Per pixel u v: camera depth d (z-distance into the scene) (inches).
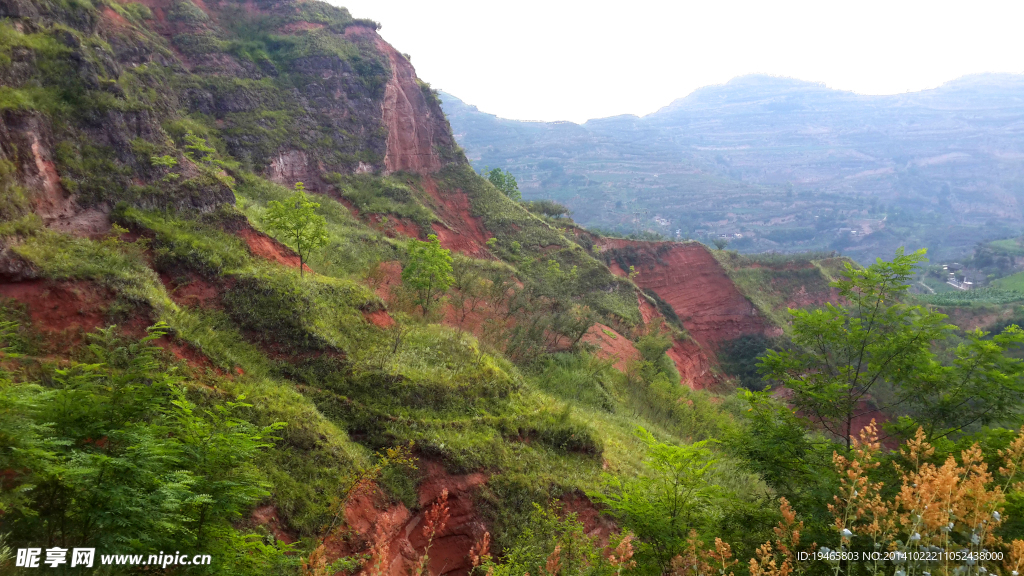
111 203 597.9
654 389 1208.8
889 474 338.3
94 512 231.1
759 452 392.5
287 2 1900.8
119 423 287.6
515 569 436.1
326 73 1724.9
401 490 505.0
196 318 547.8
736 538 319.0
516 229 1925.4
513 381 737.6
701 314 2615.7
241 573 275.1
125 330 474.0
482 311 1120.2
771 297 2847.0
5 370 334.6
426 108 2027.6
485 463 573.3
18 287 445.1
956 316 3070.9
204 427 289.9
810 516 309.4
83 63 642.2
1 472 239.9
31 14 662.5
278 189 1295.5
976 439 359.6
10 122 526.9
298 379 567.8
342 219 1353.3
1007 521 250.7
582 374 1042.1
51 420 267.4
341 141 1658.5
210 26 1622.8
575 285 1777.8
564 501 591.2
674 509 330.6
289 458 458.9
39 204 530.0
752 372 2368.4
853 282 460.1
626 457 746.8
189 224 655.8
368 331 677.3
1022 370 374.9
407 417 574.2
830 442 406.9
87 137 613.3
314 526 425.7
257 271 640.4
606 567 328.2
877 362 429.7
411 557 481.1
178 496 246.8
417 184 1857.8
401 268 1158.3
